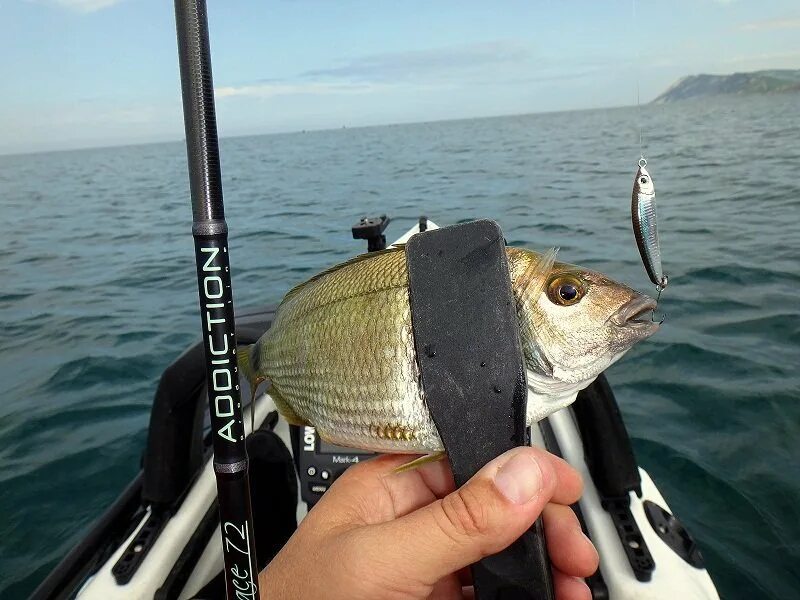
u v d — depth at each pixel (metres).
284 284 1.07
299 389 0.23
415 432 0.20
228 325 0.16
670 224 1.21
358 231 0.45
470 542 0.17
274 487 0.33
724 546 0.39
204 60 0.15
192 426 0.33
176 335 0.89
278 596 0.19
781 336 0.67
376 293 0.20
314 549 0.20
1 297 1.15
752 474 0.45
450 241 0.18
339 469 0.34
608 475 0.30
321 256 1.25
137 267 1.34
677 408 0.56
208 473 0.35
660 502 0.31
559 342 0.20
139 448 0.60
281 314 0.24
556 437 0.37
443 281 0.18
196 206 0.16
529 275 0.21
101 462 0.58
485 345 0.18
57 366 0.80
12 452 0.60
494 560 0.18
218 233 0.16
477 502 0.17
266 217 1.79
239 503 0.17
